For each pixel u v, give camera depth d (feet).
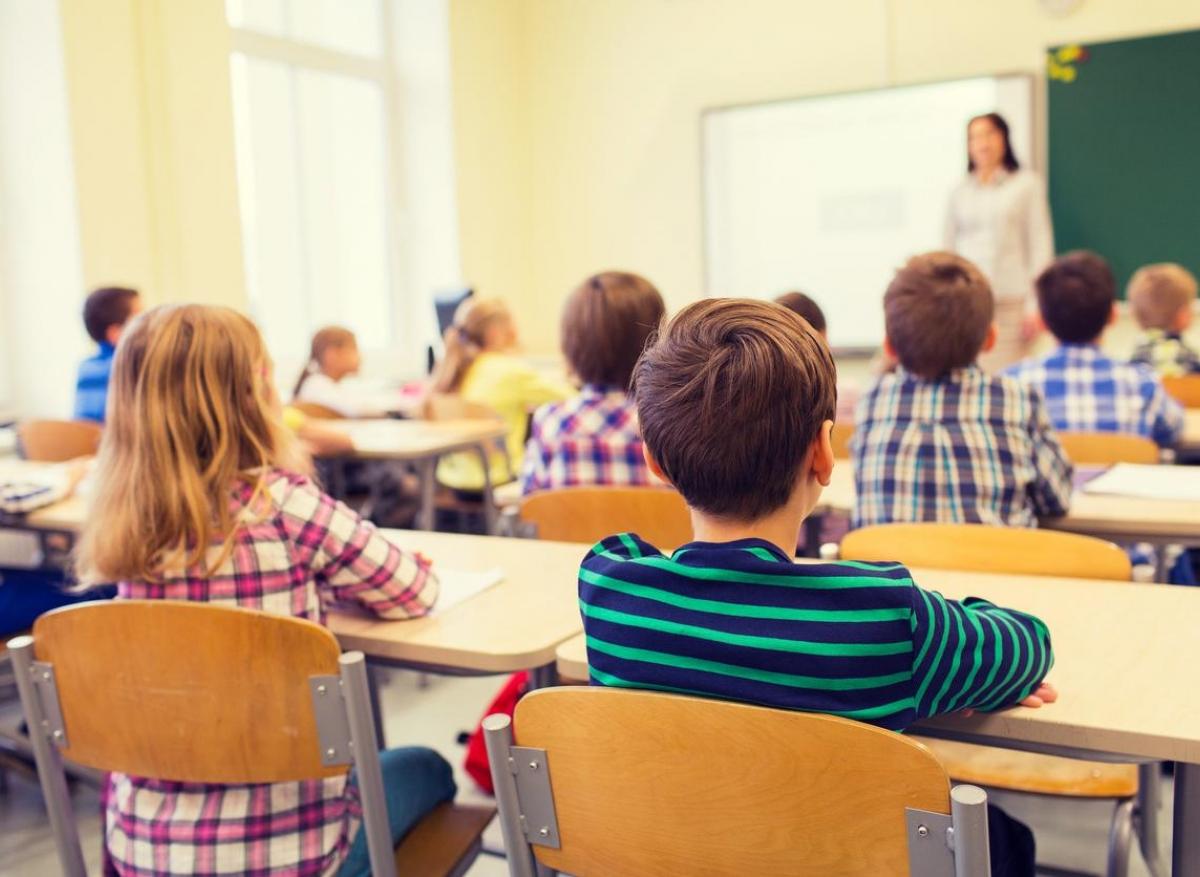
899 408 6.08
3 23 12.48
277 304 16.75
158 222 13.34
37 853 7.07
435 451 10.44
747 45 18.22
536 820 3.22
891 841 2.69
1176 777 3.44
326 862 4.02
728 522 3.10
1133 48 15.58
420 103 18.60
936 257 6.17
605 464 6.81
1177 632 4.00
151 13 13.16
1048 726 3.24
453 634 4.44
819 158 17.90
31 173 12.63
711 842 2.92
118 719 3.96
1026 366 8.61
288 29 16.84
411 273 19.12
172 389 4.06
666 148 19.16
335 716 3.76
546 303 20.58
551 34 19.89
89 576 4.26
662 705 2.86
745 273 18.80
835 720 2.67
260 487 4.21
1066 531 6.24
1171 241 15.71
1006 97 16.39
